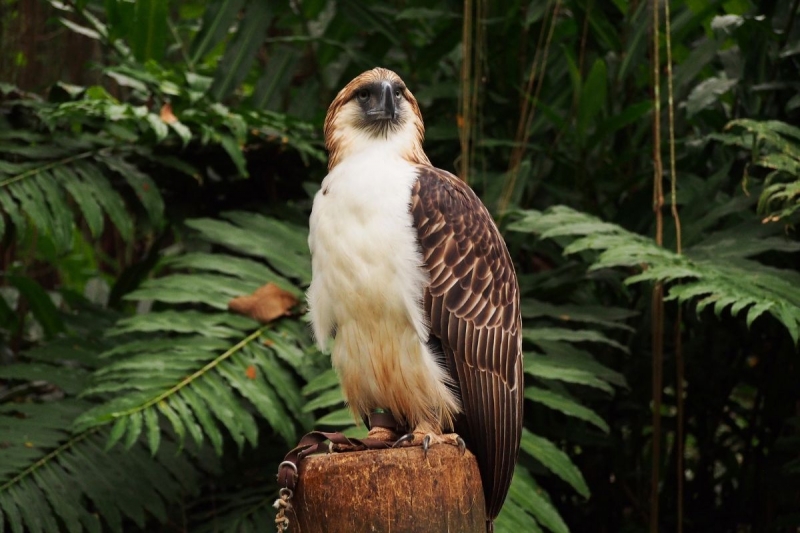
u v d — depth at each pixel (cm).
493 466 518
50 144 836
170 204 922
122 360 689
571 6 870
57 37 1099
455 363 506
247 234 794
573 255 870
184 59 1035
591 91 790
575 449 889
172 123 798
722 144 822
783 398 795
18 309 1005
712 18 856
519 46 907
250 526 707
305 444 431
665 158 860
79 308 876
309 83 991
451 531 417
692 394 851
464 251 507
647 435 881
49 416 713
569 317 754
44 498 663
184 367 681
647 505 850
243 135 807
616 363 845
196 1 1202
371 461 410
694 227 765
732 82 814
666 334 845
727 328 815
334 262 497
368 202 493
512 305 527
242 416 668
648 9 818
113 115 771
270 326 738
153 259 941
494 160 928
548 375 673
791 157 675
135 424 629
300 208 949
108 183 816
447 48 908
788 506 813
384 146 538
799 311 591
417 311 491
